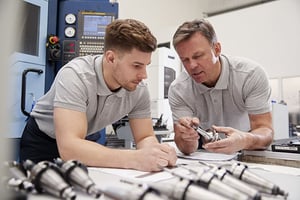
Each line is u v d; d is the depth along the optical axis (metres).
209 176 0.50
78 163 0.56
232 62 1.37
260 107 1.31
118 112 1.18
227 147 1.00
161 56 2.84
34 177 0.50
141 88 1.17
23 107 1.43
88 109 1.09
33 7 1.61
